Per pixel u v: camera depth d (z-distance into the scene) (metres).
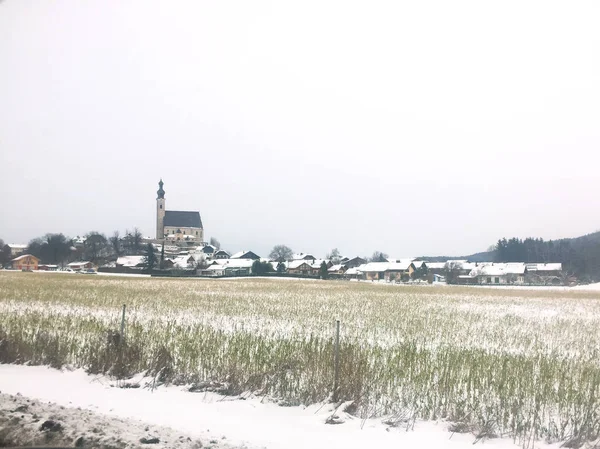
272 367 12.52
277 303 37.75
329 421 9.76
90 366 13.42
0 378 12.26
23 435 7.24
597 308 42.47
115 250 179.75
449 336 22.00
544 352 18.52
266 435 8.74
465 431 9.51
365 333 22.06
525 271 140.62
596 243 160.75
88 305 32.50
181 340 15.88
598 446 8.99
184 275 125.19
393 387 11.60
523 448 8.75
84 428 7.71
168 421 9.27
